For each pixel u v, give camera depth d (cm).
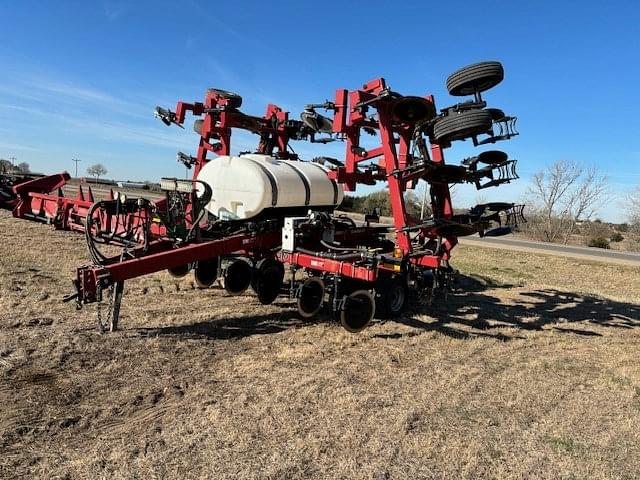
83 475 297
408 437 362
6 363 448
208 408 390
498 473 324
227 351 526
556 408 434
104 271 507
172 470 306
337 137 732
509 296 957
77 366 456
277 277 693
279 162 783
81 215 934
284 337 585
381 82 636
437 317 731
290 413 388
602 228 4094
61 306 631
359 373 484
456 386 467
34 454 317
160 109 848
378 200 3098
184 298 731
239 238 645
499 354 577
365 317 597
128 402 394
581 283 1322
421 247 727
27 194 1095
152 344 524
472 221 659
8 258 913
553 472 329
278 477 304
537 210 3859
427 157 621
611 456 354
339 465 320
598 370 543
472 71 569
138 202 576
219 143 868
